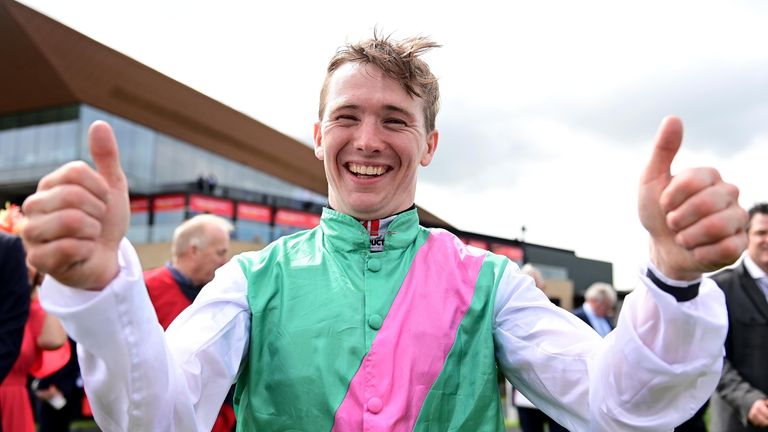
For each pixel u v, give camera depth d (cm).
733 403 328
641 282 105
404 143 137
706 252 87
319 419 119
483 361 127
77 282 89
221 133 3344
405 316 127
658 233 94
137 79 2845
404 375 121
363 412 118
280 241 145
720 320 100
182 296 380
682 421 105
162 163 3194
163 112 3069
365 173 138
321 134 149
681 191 87
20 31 2473
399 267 135
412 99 139
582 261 3294
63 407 491
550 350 125
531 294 137
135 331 96
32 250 83
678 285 98
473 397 125
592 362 118
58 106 2872
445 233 148
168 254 1881
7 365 248
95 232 86
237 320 128
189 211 2070
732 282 350
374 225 139
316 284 131
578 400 119
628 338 104
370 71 137
